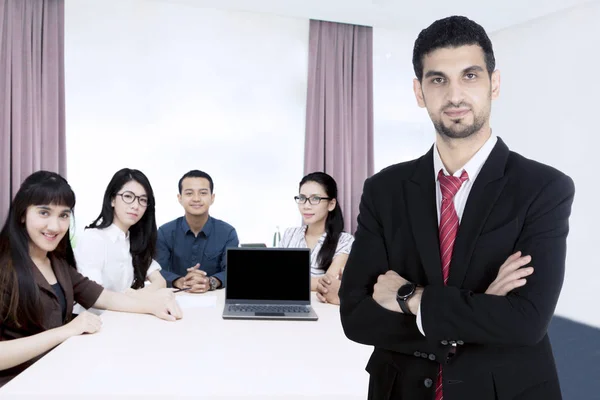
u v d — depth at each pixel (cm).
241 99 417
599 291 356
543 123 406
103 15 385
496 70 93
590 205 365
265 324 178
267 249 208
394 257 99
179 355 139
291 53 427
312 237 291
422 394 88
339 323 181
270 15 421
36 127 357
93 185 386
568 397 287
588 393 291
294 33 426
